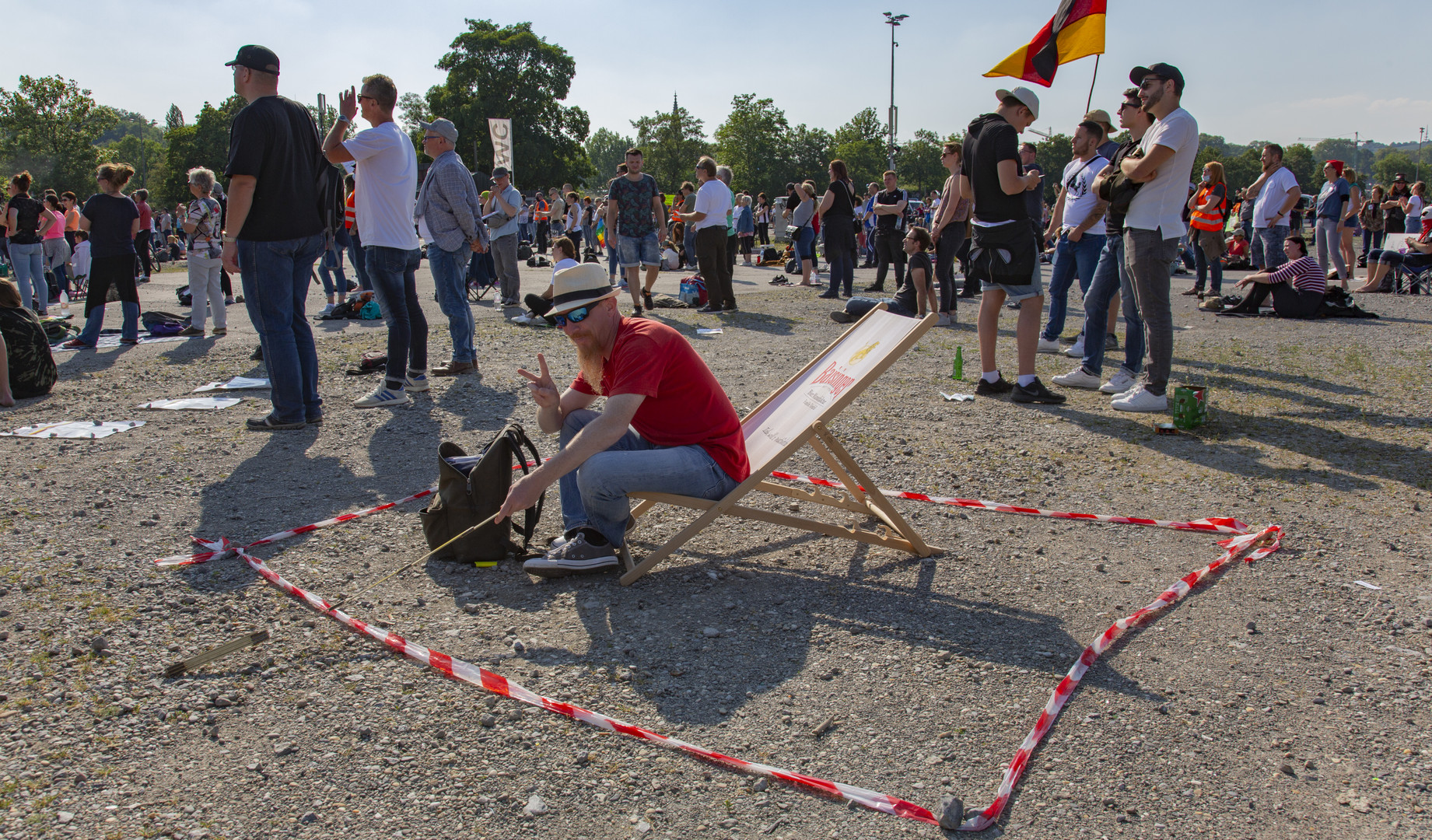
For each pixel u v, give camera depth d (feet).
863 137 369.91
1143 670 9.43
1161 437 18.12
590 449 10.64
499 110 227.20
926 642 10.07
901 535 12.78
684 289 39.93
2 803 7.29
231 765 7.85
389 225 20.11
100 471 16.03
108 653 9.75
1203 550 12.62
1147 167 18.53
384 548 12.75
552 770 7.77
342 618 10.48
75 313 41.22
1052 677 9.29
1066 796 7.43
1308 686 9.07
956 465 16.60
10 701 8.80
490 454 11.97
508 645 10.01
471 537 12.03
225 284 41.91
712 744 8.17
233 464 16.55
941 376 24.45
